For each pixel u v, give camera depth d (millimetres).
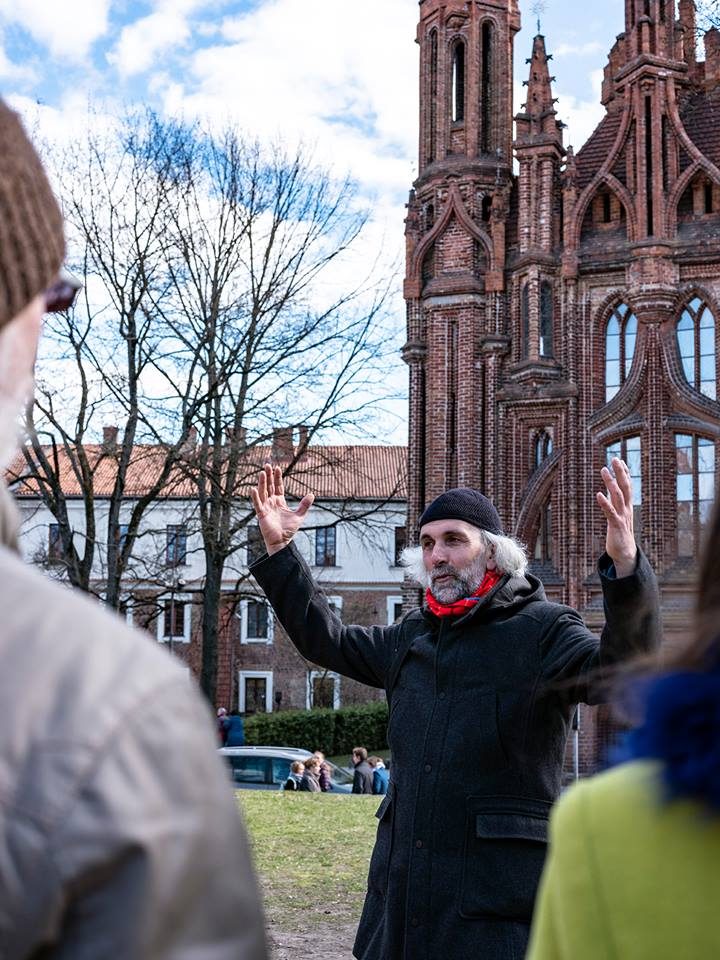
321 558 54125
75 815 1085
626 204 31156
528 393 31641
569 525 30781
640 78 31250
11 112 1373
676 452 30172
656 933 1330
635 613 3799
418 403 33500
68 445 25078
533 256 31766
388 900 4227
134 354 25312
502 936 3994
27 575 1263
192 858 1141
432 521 4570
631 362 31078
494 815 4145
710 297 30312
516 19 34438
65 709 1130
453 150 33875
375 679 4816
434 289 33062
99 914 1088
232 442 26047
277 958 8062
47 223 1352
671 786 1293
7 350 1371
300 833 12828
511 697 4246
